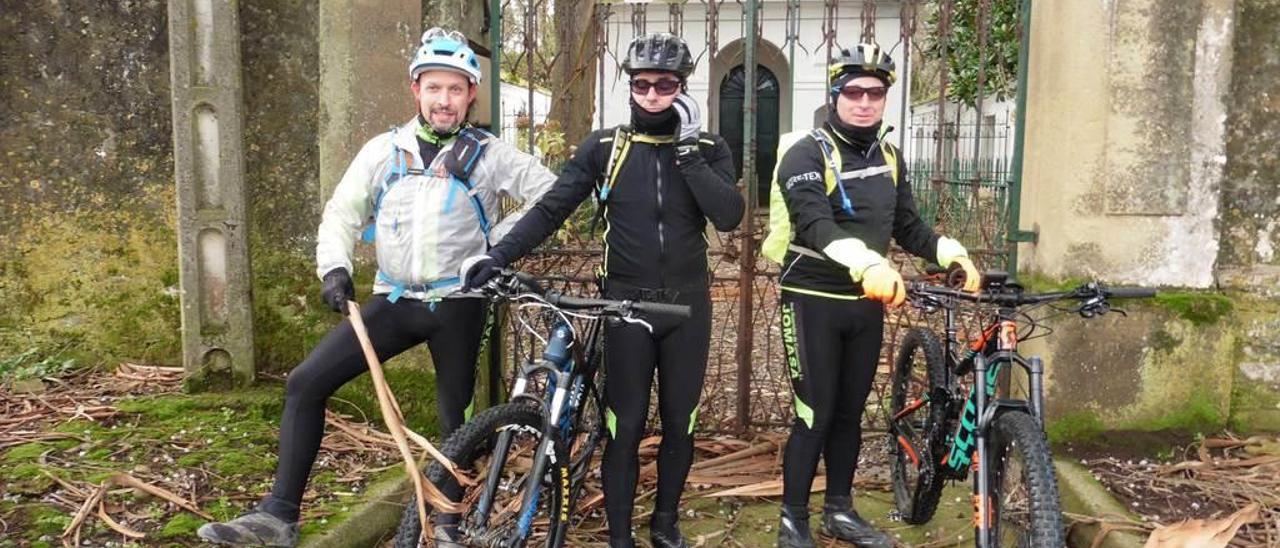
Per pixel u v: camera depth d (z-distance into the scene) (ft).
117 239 13.76
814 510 11.76
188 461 10.62
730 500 12.01
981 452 8.64
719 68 39.96
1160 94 11.56
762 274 13.55
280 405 12.36
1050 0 11.97
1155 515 10.27
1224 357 12.03
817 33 39.17
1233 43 11.71
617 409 9.53
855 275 8.52
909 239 10.25
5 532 8.89
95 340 13.92
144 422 11.77
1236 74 12.02
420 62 9.06
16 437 11.21
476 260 8.68
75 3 13.20
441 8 11.85
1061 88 11.84
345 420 12.37
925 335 11.19
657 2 37.88
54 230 13.67
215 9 12.03
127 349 13.97
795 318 10.03
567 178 9.53
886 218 9.80
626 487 9.66
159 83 13.46
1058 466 11.56
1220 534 9.46
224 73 12.13
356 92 11.81
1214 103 11.64
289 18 12.78
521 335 14.05
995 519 8.54
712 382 16.57
